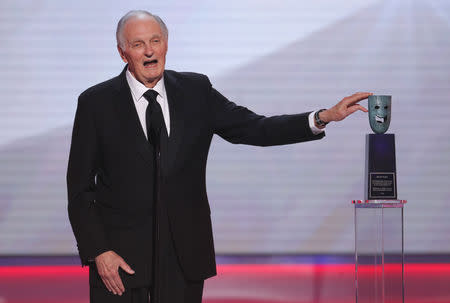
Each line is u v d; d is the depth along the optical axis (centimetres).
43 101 2466
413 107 2494
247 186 2488
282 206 2489
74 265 2367
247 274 2148
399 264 1135
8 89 2456
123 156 812
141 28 792
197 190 838
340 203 2489
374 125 1115
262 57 2491
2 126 2455
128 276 800
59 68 2469
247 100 2494
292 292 1853
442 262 2388
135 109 822
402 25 2491
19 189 2459
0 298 1812
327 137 2486
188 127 832
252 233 2489
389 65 2491
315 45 2489
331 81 2491
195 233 822
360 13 2489
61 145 2472
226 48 2488
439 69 2492
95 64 2477
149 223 812
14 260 2438
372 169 1120
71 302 1758
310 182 2488
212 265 839
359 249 1138
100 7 2473
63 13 2470
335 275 2128
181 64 2486
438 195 2497
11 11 2456
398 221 1128
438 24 2488
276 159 2488
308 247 2494
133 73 830
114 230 816
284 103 2491
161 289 799
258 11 2489
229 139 901
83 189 822
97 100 827
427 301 1705
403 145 2497
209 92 880
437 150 2494
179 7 2483
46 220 2470
